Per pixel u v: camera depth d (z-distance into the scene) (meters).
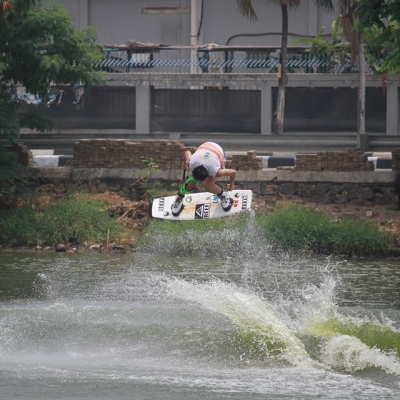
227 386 36.62
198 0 152.50
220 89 144.75
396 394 35.75
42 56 84.69
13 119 84.19
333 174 82.75
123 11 154.50
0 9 81.62
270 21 151.38
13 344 42.72
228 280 61.38
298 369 39.41
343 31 126.88
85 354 41.47
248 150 91.00
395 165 82.81
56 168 86.50
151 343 43.00
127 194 85.00
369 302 54.16
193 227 76.31
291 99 144.88
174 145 84.88
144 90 143.25
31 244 77.56
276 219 75.25
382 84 135.75
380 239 72.38
